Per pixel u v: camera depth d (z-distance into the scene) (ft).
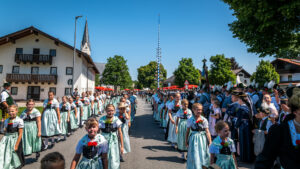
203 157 11.94
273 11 20.44
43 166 4.91
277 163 14.01
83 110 35.17
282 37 23.54
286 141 5.25
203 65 31.37
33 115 16.02
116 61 154.81
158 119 37.04
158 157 17.38
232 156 9.53
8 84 25.43
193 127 12.59
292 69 102.27
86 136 8.93
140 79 229.66
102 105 50.39
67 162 15.99
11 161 12.91
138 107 77.61
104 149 8.91
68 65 93.50
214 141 9.77
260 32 24.45
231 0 24.68
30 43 92.48
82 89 96.27
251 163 15.85
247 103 16.30
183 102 16.01
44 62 90.02
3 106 24.57
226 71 118.21
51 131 19.52
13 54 91.71
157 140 23.79
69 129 25.27
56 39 87.76
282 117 13.98
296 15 20.29
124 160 16.57
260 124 15.42
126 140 16.42
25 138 15.49
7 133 13.14
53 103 19.97
